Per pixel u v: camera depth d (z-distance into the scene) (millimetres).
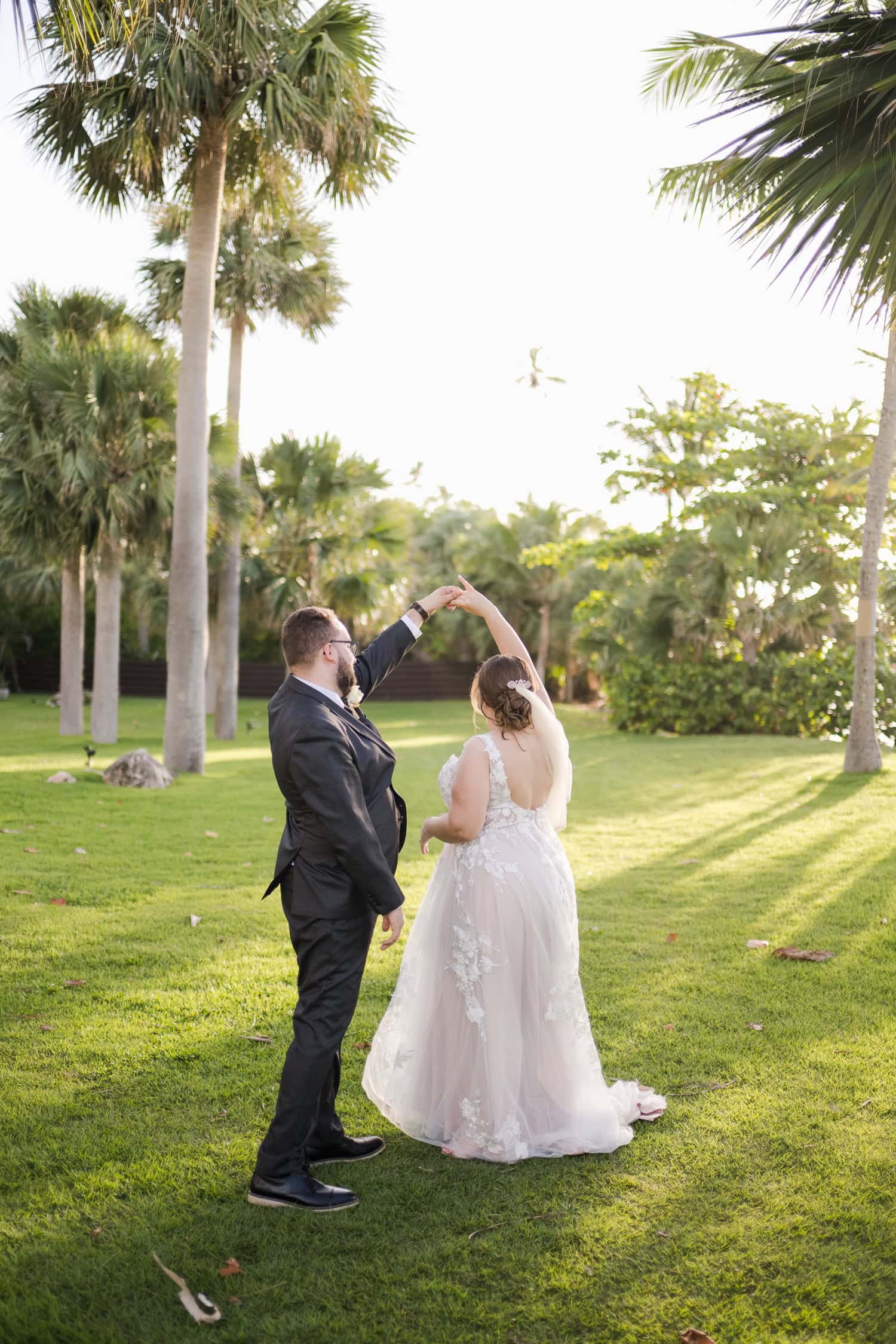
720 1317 2010
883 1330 1961
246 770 12352
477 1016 2721
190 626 11547
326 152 10633
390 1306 2059
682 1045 3500
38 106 10148
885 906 5531
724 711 18734
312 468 21266
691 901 5766
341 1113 3043
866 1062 3301
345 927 2471
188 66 9438
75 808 8719
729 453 20453
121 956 4461
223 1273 2156
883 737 17891
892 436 10938
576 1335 1971
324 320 17484
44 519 14844
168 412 14477
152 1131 2822
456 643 33000
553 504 31438
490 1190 2541
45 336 15914
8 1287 2107
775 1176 2572
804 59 3674
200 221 10938
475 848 2826
